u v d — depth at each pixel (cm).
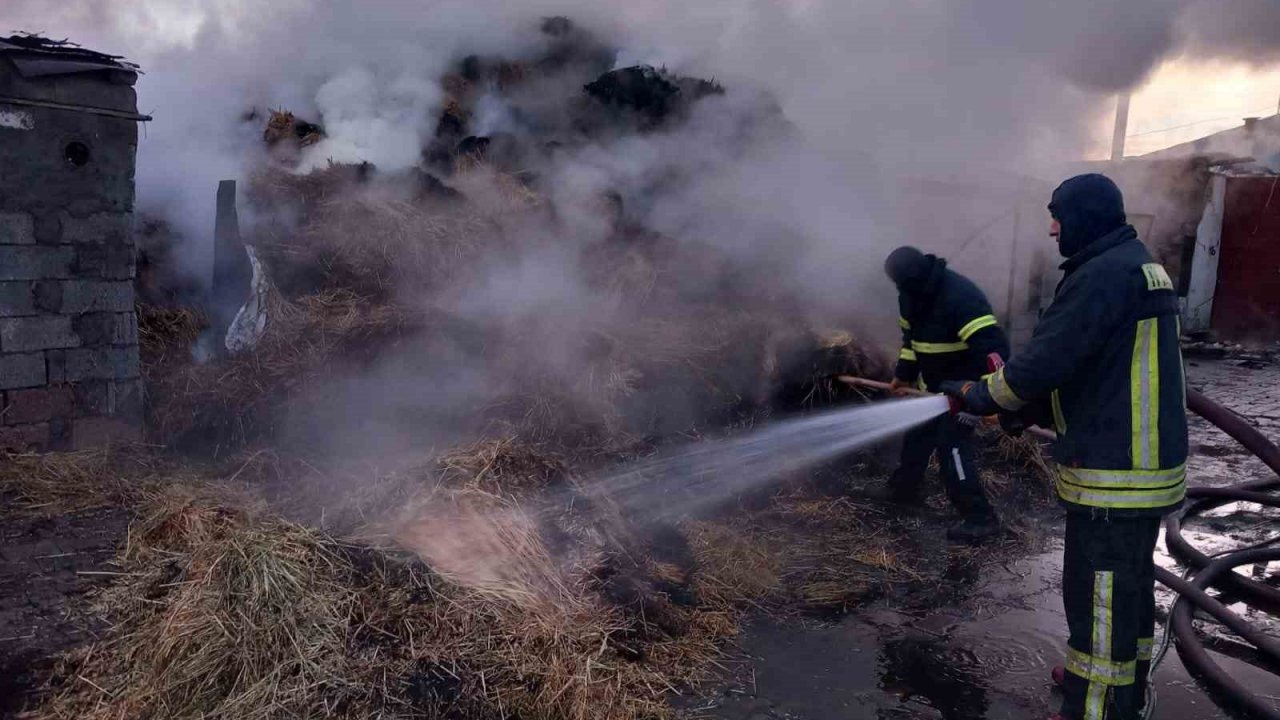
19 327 420
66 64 419
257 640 272
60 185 426
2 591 310
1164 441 258
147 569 325
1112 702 270
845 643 350
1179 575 423
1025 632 362
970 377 447
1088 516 265
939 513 503
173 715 255
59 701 261
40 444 430
